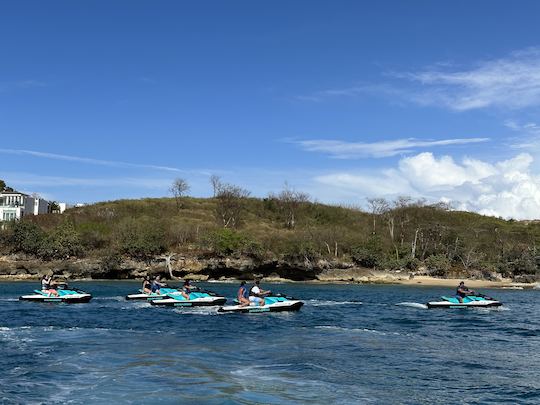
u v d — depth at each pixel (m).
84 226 89.44
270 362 19.16
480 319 35.34
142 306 39.25
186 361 18.97
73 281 75.00
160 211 112.94
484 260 95.56
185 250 83.31
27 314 33.38
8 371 17.03
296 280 85.19
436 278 87.75
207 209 118.62
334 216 121.81
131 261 79.44
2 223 85.50
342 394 14.88
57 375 16.50
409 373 17.80
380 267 87.94
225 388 15.10
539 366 19.36
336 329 28.78
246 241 82.69
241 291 36.81
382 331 28.38
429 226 107.19
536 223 139.25
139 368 17.58
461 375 17.66
